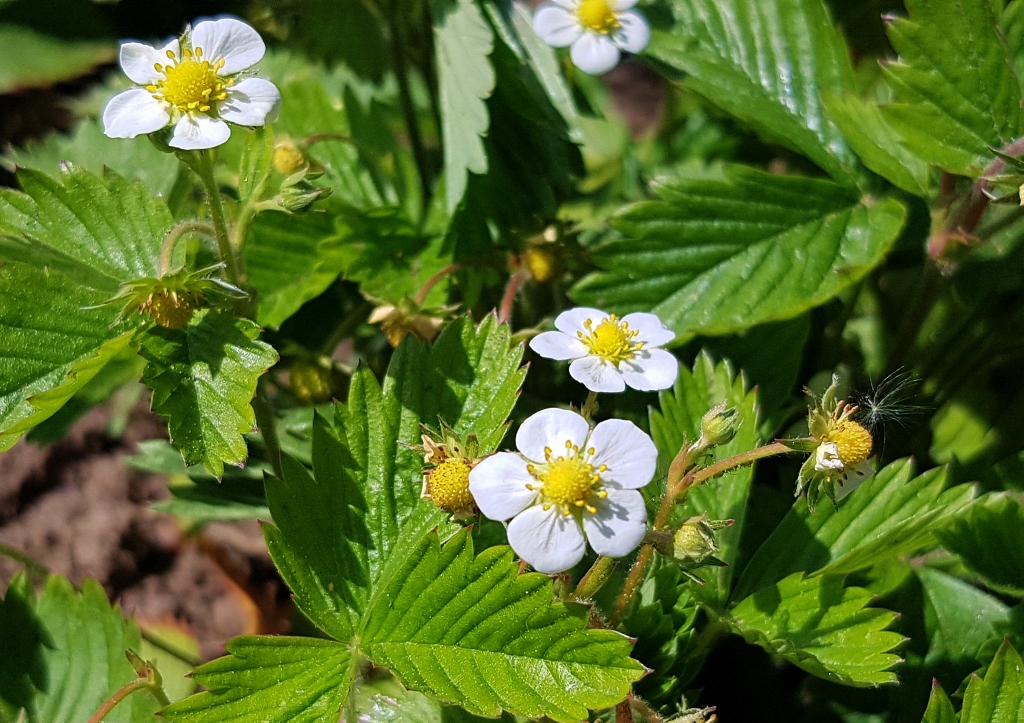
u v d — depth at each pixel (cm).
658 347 18
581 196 27
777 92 22
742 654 22
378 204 24
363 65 26
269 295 23
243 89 18
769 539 20
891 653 19
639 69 37
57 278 19
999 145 20
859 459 17
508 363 19
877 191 22
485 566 18
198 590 25
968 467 22
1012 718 18
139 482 26
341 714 19
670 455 20
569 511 17
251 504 21
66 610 21
